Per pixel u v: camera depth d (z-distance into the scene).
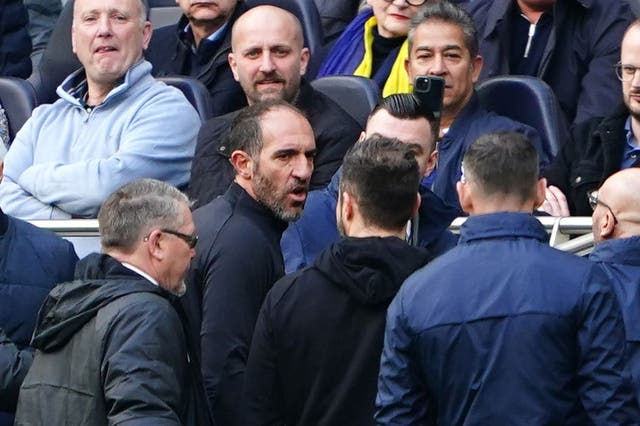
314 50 31.25
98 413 19.39
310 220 23.06
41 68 31.45
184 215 20.30
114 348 19.25
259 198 21.95
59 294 19.91
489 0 30.09
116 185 27.02
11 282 22.42
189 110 28.03
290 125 22.00
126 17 27.95
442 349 18.27
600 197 20.64
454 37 26.31
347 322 19.31
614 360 18.02
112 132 27.66
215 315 21.05
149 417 18.98
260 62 26.77
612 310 18.17
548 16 29.61
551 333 18.06
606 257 20.41
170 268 20.22
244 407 19.77
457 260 18.52
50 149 27.91
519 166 18.72
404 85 28.88
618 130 25.75
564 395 18.11
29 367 20.98
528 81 27.94
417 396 18.47
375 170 19.41
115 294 19.56
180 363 19.53
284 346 19.53
